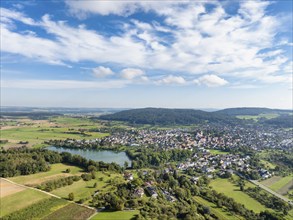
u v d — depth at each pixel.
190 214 117.06
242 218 129.88
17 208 111.81
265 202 157.12
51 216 105.69
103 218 104.38
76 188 141.88
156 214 111.62
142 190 137.50
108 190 138.62
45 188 137.88
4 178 155.88
